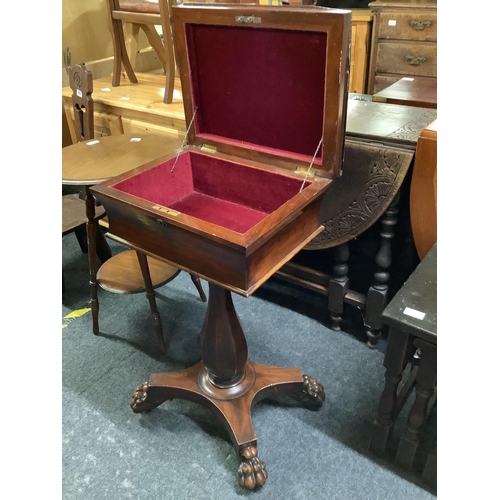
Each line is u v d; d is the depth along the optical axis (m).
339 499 1.38
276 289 2.27
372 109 1.83
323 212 1.74
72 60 2.94
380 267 1.74
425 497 1.38
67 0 2.80
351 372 1.80
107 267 1.98
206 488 1.42
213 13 1.20
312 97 1.19
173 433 1.59
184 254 1.19
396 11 2.97
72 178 1.64
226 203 1.48
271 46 1.18
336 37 1.04
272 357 1.88
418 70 3.06
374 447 1.49
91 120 2.19
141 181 1.35
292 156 1.29
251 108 1.32
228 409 1.50
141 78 2.84
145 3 2.32
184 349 1.96
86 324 2.10
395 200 1.61
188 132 1.46
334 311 1.96
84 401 1.72
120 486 1.43
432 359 1.22
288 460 1.49
